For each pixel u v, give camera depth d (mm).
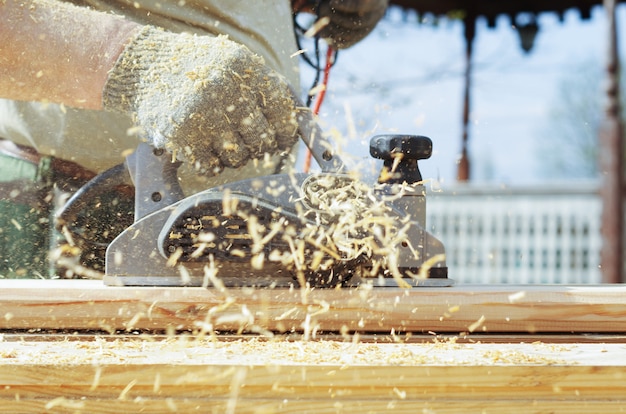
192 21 2088
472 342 1523
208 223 1552
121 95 1579
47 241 2162
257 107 1576
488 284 1770
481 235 9414
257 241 1427
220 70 1514
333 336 1505
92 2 2025
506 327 1547
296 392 1193
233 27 2145
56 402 1160
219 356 1252
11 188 2176
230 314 1514
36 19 1582
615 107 8359
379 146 1698
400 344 1407
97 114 2102
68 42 1580
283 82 1623
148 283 1581
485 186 9305
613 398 1207
